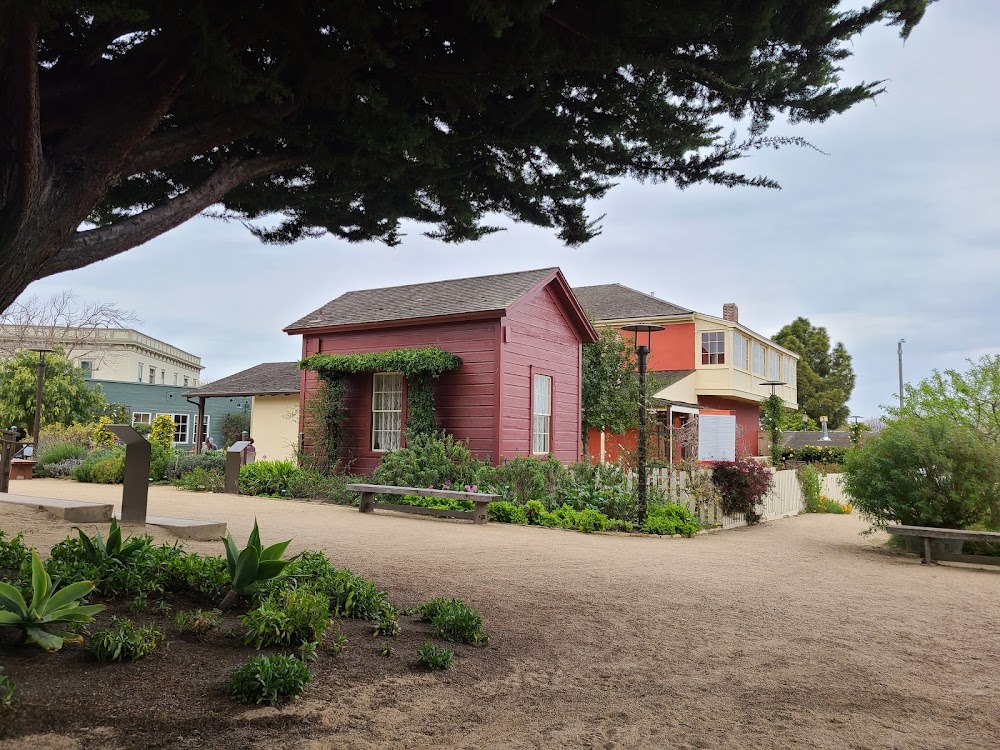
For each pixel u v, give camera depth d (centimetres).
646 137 555
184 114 499
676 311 2948
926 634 586
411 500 1370
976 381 1230
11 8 324
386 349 1700
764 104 512
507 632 520
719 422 1494
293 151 529
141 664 362
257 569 464
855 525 1603
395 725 339
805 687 439
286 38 420
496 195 636
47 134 437
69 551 499
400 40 440
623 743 342
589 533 1170
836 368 6359
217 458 1898
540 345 1714
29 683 321
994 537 970
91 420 3162
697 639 537
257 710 331
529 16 407
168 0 366
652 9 424
